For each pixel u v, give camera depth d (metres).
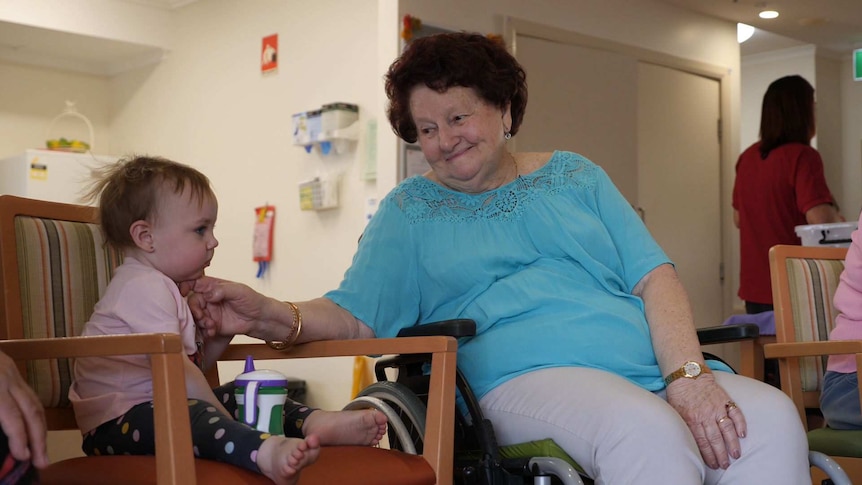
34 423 1.12
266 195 5.17
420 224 1.89
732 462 1.58
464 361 1.80
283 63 5.08
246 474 1.29
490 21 4.49
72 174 5.50
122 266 1.60
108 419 1.47
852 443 1.99
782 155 4.33
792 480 1.57
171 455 1.15
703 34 5.82
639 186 5.33
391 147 4.21
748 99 7.63
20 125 6.23
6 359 1.15
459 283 1.84
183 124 5.85
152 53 6.06
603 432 1.49
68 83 6.42
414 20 4.12
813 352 1.94
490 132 1.81
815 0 5.64
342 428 1.57
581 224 1.84
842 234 3.34
